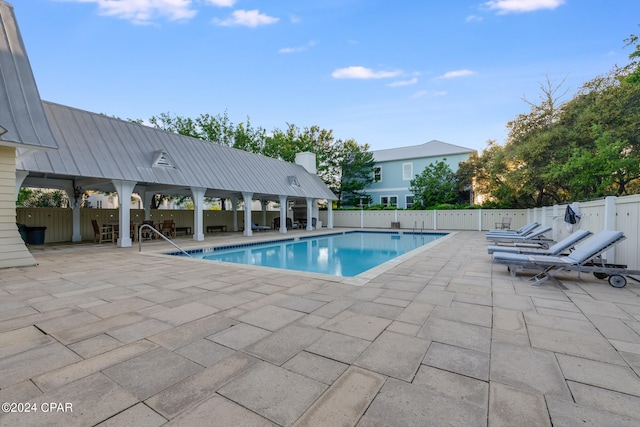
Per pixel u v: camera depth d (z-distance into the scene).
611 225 6.45
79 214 13.37
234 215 21.38
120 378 2.27
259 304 4.11
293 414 1.86
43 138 7.21
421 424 1.77
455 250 9.76
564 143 15.14
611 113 13.11
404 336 3.04
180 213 17.91
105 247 11.05
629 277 5.69
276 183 18.92
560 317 3.60
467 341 2.92
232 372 2.36
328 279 5.57
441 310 3.85
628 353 2.67
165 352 2.71
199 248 11.24
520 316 3.63
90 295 4.60
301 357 2.61
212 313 3.75
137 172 11.55
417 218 22.05
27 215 12.20
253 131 28.05
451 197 23.03
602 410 1.89
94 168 10.29
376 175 28.77
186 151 14.96
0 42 7.77
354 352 2.70
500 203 20.25
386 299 4.33
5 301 4.29
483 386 2.16
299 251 12.80
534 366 2.44
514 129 18.11
